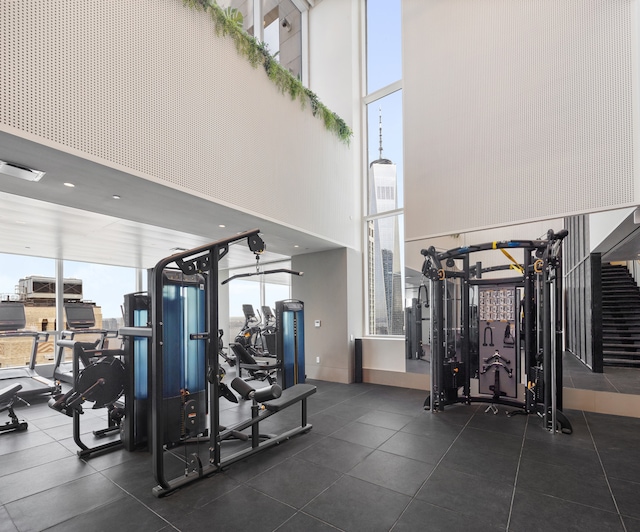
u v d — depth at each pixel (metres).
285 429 4.14
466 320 5.16
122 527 2.30
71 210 4.52
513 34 4.79
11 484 2.87
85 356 3.64
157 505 2.54
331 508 2.50
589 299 4.91
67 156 2.79
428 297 5.86
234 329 11.28
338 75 7.56
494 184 4.89
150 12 3.39
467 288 5.20
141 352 3.66
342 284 6.79
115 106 3.06
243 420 4.52
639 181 3.81
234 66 4.33
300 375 5.98
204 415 3.81
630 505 2.51
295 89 5.32
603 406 4.60
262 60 4.77
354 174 7.12
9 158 2.82
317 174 5.90
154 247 7.03
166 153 3.49
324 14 7.95
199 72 3.88
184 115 3.69
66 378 5.91
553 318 4.16
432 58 5.62
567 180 4.28
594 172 4.09
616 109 3.98
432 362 4.86
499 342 4.95
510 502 2.56
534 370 4.56
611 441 3.69
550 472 3.01
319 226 5.91
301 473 3.02
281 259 8.64
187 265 2.95
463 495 2.65
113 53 3.07
